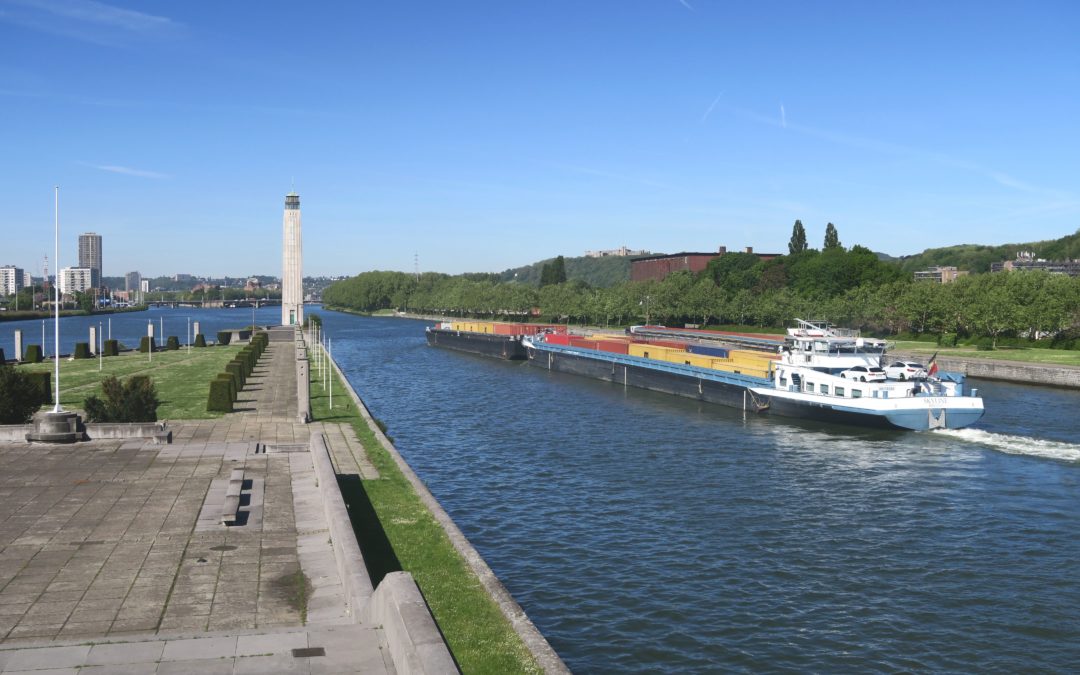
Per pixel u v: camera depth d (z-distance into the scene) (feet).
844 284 642.22
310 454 164.86
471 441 238.07
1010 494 176.45
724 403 312.09
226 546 104.42
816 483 186.91
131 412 187.52
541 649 79.97
